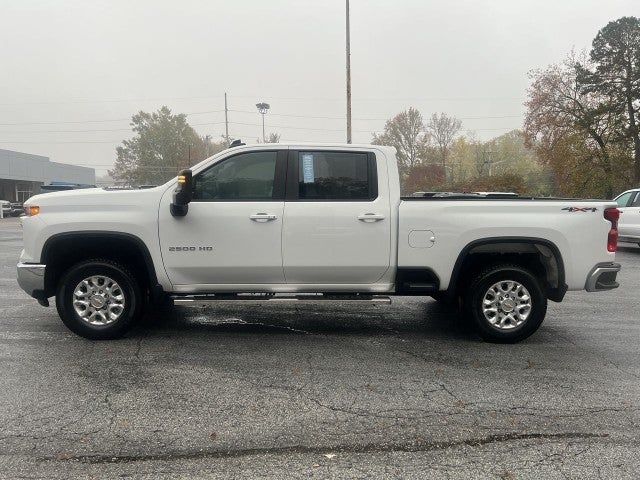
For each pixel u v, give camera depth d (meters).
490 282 5.64
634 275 10.91
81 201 5.45
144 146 88.88
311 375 4.69
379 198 5.59
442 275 5.59
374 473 3.09
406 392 4.31
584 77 40.50
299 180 5.58
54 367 4.80
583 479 3.05
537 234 5.52
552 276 5.77
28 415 3.80
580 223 5.55
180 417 3.80
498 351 5.47
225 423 3.71
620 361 5.18
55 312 6.90
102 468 3.11
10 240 18.56
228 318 6.74
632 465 3.20
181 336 5.87
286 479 3.02
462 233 5.52
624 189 38.97
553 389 4.41
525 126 42.78
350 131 29.56
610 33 40.84
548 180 55.69
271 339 5.81
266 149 5.59
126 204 5.46
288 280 5.66
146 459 3.22
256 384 4.45
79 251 5.77
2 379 4.49
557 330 6.39
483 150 74.06
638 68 39.69
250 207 5.50
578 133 39.34
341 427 3.67
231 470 3.11
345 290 5.74
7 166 53.53
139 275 5.89
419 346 5.61
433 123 75.88
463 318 6.19
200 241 5.49
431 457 3.28
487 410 3.98
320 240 5.52
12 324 6.29
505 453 3.34
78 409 3.91
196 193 5.55
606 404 4.11
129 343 5.57
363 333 6.11
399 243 5.54
